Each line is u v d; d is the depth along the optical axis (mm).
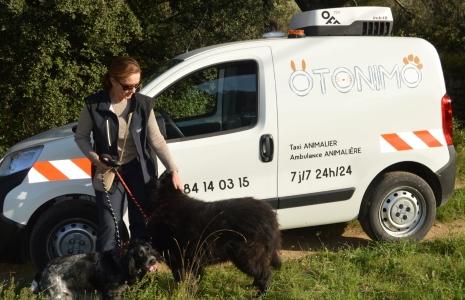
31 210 5195
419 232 6180
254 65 5633
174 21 12438
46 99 9727
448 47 15016
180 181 4914
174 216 4551
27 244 5367
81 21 9625
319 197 5781
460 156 9547
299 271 5301
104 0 9633
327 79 5773
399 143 5977
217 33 12539
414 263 5363
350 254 5633
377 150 5914
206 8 12359
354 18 6184
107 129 4324
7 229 5176
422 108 6031
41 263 5246
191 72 5465
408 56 6047
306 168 5711
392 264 5289
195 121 5492
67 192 5242
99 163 4301
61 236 5273
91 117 4336
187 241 4562
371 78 5895
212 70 5535
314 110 5695
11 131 10086
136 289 4449
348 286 4828
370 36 6059
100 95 4355
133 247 4098
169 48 12344
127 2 11633
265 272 4715
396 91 5949
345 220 6004
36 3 9406
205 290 4938
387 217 6078
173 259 4699
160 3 12055
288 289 4836
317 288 4852
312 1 13820
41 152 5293
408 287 4828
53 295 4172
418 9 15305
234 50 5609
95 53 10234
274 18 13484
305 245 6391
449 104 6156
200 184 5426
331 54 5844
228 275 5207
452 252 5703
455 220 7188
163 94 5418
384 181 5996
